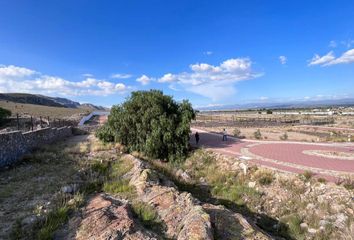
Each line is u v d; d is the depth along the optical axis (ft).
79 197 27.17
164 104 77.05
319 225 30.96
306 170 44.47
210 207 26.40
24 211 24.14
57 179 35.65
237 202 39.93
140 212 24.81
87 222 21.16
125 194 30.76
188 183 48.83
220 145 79.10
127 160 49.44
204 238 18.69
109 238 18.60
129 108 77.00
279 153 63.31
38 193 29.50
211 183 49.44
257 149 70.18
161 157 70.18
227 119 225.35
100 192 32.12
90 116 245.45
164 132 68.95
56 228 20.92
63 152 56.39
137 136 72.69
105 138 80.89
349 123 177.06
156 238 19.69
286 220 33.40
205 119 227.61
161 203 27.22
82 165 44.83
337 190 35.40
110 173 41.50
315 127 155.33
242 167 50.93
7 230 20.57
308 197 36.50
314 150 67.31
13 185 32.48
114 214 23.04
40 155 51.65
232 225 22.56
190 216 22.21
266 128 159.12
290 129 149.18
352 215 30.60
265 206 38.06
